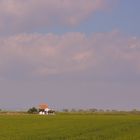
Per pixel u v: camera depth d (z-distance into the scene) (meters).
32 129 92.12
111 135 72.44
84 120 146.12
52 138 67.06
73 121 137.12
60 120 147.88
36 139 65.69
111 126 101.25
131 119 156.00
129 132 80.06
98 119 157.38
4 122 132.75
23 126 106.62
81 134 74.88
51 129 91.06
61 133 77.62
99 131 82.81
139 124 110.94
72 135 72.56
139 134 75.00
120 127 96.38
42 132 81.19
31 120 150.12
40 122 130.88
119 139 64.94
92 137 68.06
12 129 92.88
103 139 64.94
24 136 71.31
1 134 76.19
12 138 67.62
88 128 93.06
